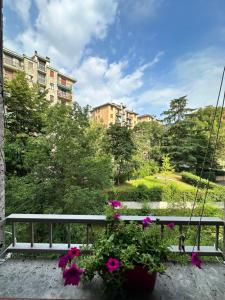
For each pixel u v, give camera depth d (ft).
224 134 34.88
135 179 41.81
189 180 39.68
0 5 4.97
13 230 5.58
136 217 5.24
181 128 52.90
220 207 20.70
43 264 5.09
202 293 4.10
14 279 4.49
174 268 4.97
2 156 5.24
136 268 3.91
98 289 4.19
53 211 15.23
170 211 23.07
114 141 37.68
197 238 5.47
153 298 3.96
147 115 114.21
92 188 17.44
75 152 16.90
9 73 53.62
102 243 4.19
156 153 53.72
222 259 5.33
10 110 23.35
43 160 16.97
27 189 15.83
